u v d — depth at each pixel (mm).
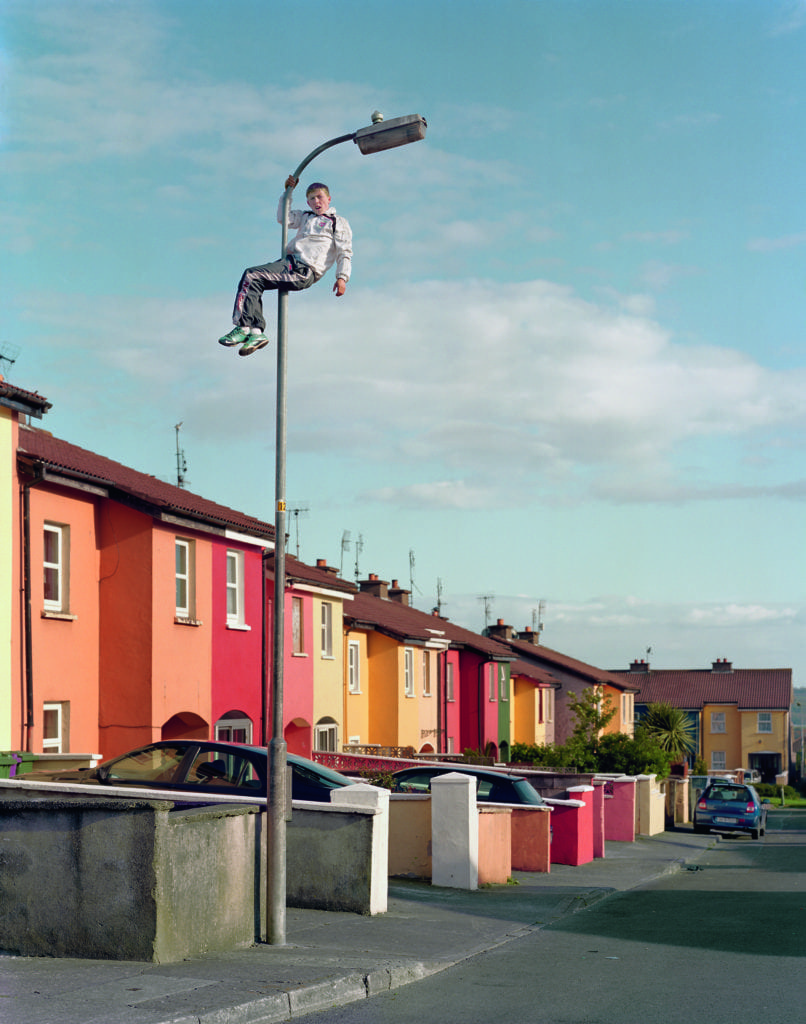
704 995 8438
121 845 8586
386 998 8289
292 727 29016
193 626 21219
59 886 8719
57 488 18562
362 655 36375
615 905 14883
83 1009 6930
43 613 17906
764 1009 7914
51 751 18312
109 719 19531
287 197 9859
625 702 72938
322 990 7910
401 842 16297
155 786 13461
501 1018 7590
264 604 24750
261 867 9898
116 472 21469
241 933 9531
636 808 35781
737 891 17188
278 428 9680
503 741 48219
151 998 7262
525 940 11375
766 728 88250
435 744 40562
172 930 8609
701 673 93562
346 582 31984
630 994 8477
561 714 63938
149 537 19703
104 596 19766
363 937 10547
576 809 21859
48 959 8562
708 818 37781
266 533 24031
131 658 19562
